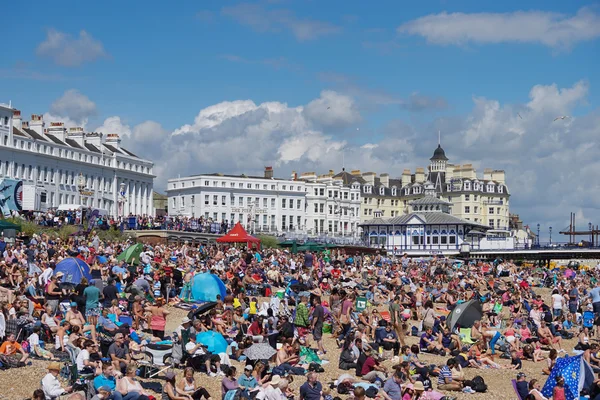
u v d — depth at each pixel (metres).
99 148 130.50
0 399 21.52
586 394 24.70
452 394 26.73
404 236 119.81
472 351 32.94
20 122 113.50
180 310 38.62
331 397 22.55
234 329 31.75
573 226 145.00
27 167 110.75
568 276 74.94
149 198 144.12
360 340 28.31
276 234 130.50
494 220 185.38
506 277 75.88
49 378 20.55
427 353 33.62
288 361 27.91
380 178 189.25
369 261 69.50
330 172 176.75
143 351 26.47
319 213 163.00
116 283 37.34
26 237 55.56
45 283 33.69
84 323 27.67
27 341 26.06
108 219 76.50
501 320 43.75
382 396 23.59
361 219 180.25
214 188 149.88
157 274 40.44
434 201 131.12
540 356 34.47
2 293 29.44
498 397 26.62
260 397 21.48
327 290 49.28
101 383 21.00
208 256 56.25
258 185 153.88
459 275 64.19
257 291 45.81
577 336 42.66
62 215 71.88
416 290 50.06
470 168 185.75
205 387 24.19
